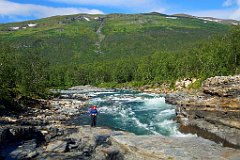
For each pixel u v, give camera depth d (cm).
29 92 7262
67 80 18238
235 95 3697
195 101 4284
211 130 3822
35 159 3073
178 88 11275
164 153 2777
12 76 7250
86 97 8944
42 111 5800
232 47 11056
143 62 17925
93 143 3431
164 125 4553
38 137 3694
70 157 3159
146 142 3133
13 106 5531
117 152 3086
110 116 5462
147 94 10325
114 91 12462
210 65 11156
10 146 3350
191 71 12225
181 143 3092
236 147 3328
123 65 18525
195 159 2627
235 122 3528
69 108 6438
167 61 15312
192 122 4216
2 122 4241
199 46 16762
